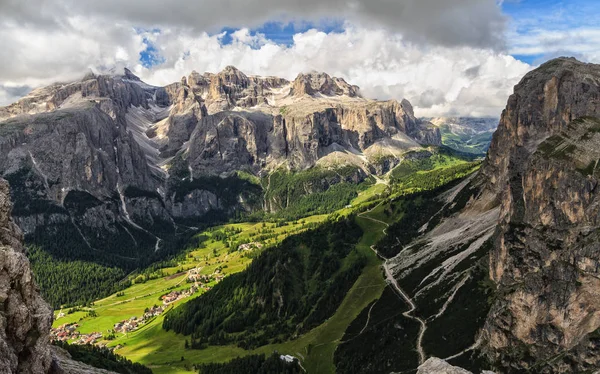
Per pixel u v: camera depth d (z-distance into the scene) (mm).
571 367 147875
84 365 86500
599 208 173500
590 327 152625
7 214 65188
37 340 54844
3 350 48156
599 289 154125
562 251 177250
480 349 177625
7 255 54688
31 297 56469
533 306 168125
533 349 162750
